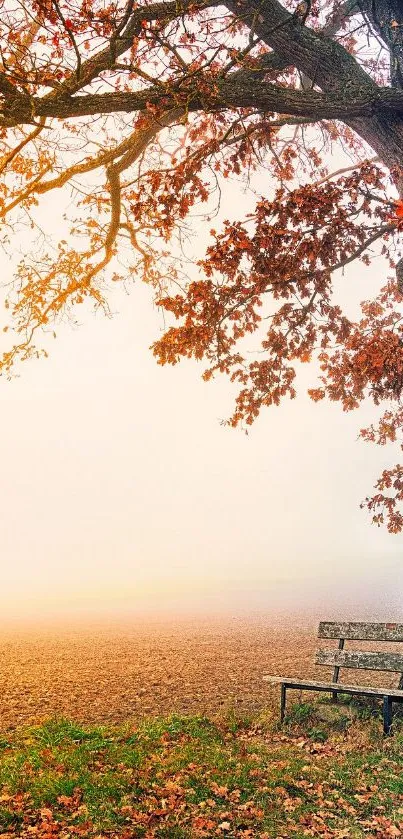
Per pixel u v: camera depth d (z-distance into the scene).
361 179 8.16
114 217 11.77
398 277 9.01
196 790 5.39
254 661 12.16
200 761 6.13
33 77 6.85
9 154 8.85
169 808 5.06
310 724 7.44
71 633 18.09
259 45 10.34
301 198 8.18
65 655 13.73
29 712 8.70
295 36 8.57
